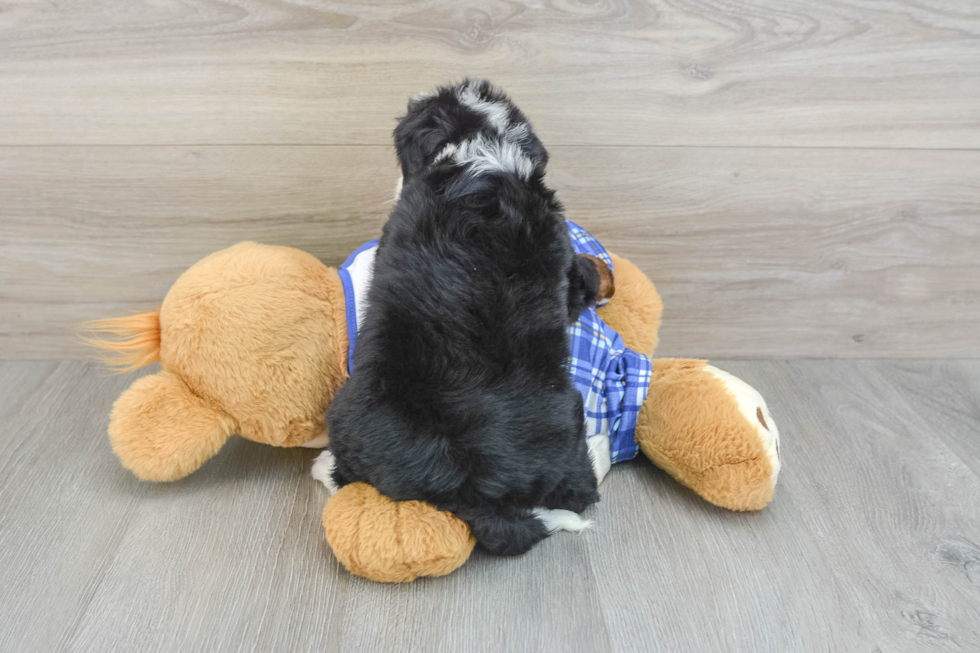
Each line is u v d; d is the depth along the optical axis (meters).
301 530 0.82
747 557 0.80
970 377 1.21
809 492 0.91
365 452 0.70
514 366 0.70
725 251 1.14
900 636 0.71
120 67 0.96
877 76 1.03
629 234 1.12
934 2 0.99
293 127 1.01
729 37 0.99
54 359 1.16
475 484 0.69
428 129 0.78
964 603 0.75
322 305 0.81
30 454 0.93
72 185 1.03
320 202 1.06
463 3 0.95
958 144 1.08
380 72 0.99
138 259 1.09
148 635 0.68
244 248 0.89
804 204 1.11
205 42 0.95
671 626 0.71
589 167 1.07
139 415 0.79
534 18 0.97
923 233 1.15
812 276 1.17
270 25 0.95
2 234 1.06
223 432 0.83
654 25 0.98
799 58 1.01
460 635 0.69
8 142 0.99
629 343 0.98
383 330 0.70
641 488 0.91
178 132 1.00
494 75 1.00
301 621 0.70
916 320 1.22
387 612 0.71
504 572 0.77
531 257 0.72
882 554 0.81
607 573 0.77
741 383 0.88
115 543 0.79
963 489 0.93
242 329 0.78
